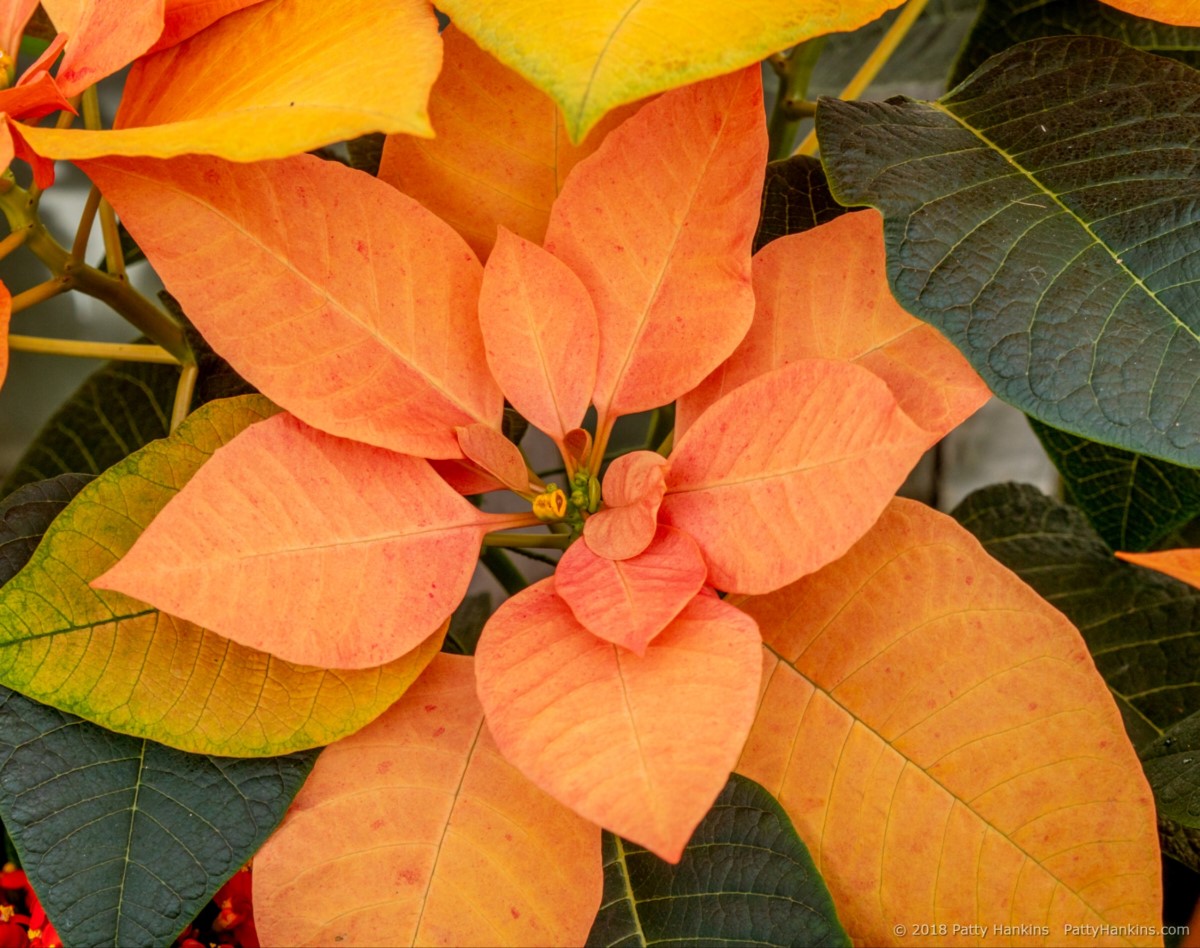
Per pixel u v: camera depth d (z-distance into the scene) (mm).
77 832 448
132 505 468
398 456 462
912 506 470
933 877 458
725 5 423
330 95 418
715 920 459
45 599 455
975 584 463
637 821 393
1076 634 455
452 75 486
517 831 455
